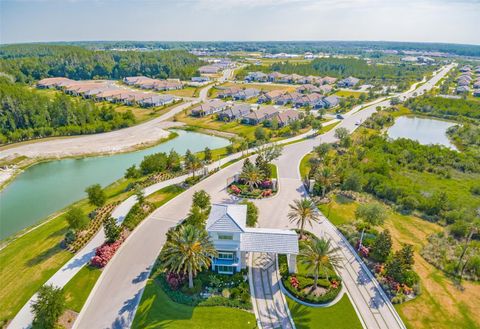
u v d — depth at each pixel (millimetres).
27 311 39344
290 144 100250
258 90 180375
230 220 45156
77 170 84312
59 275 44906
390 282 43312
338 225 57344
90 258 48438
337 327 37594
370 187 70125
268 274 45781
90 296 41469
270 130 114562
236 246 45062
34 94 115625
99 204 58906
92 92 166625
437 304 40906
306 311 39719
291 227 56688
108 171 83750
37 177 80062
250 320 38438
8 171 81688
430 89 192000
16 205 66625
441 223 58562
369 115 137500
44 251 50062
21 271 45875
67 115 113188
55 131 107625
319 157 87562
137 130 115000
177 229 54094
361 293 42531
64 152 93375
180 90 189125
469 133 108750
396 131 123000
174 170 79500
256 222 57094
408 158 87438
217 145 103562
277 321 38406
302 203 52125
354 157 85438
